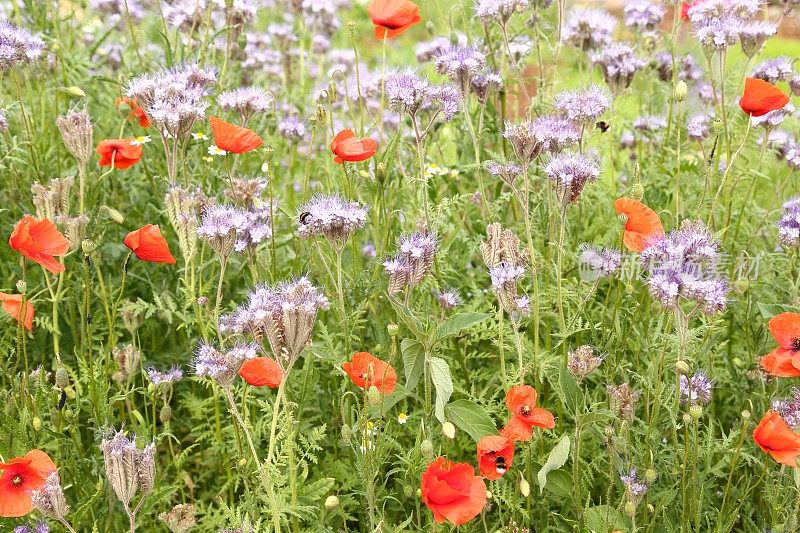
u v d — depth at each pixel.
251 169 2.33
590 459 1.92
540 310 1.97
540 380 1.90
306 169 2.02
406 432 1.98
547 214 2.12
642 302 1.99
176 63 2.29
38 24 2.35
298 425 1.91
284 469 1.90
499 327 1.88
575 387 1.79
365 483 1.78
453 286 2.17
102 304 2.14
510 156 2.21
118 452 1.66
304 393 1.89
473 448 1.96
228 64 2.48
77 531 1.79
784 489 1.81
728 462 1.91
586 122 2.04
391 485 1.97
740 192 2.28
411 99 1.97
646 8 2.44
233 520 1.80
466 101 2.05
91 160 2.21
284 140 2.51
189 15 2.45
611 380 1.91
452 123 2.33
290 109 2.54
